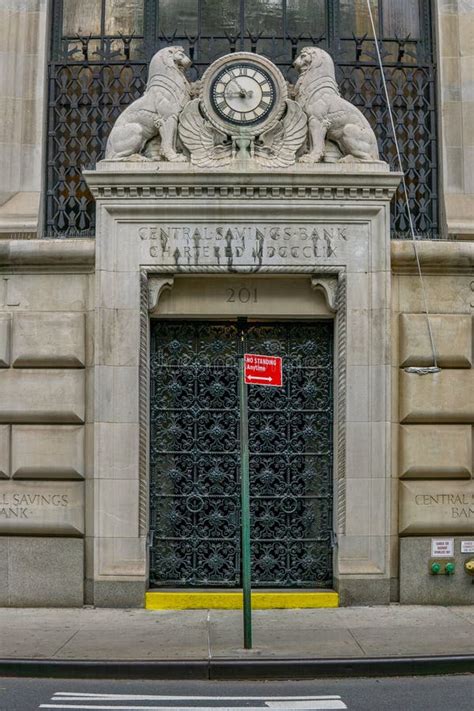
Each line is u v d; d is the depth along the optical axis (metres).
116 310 13.54
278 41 14.85
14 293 13.83
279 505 13.93
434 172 14.65
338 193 13.56
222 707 8.95
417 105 14.77
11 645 11.06
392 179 13.54
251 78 13.86
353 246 13.64
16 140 14.30
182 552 13.89
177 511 13.93
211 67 13.85
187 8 14.88
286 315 13.95
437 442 13.62
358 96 14.73
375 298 13.59
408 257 13.72
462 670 10.34
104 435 13.45
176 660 10.27
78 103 14.66
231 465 14.00
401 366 13.72
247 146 13.73
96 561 13.38
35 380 13.62
